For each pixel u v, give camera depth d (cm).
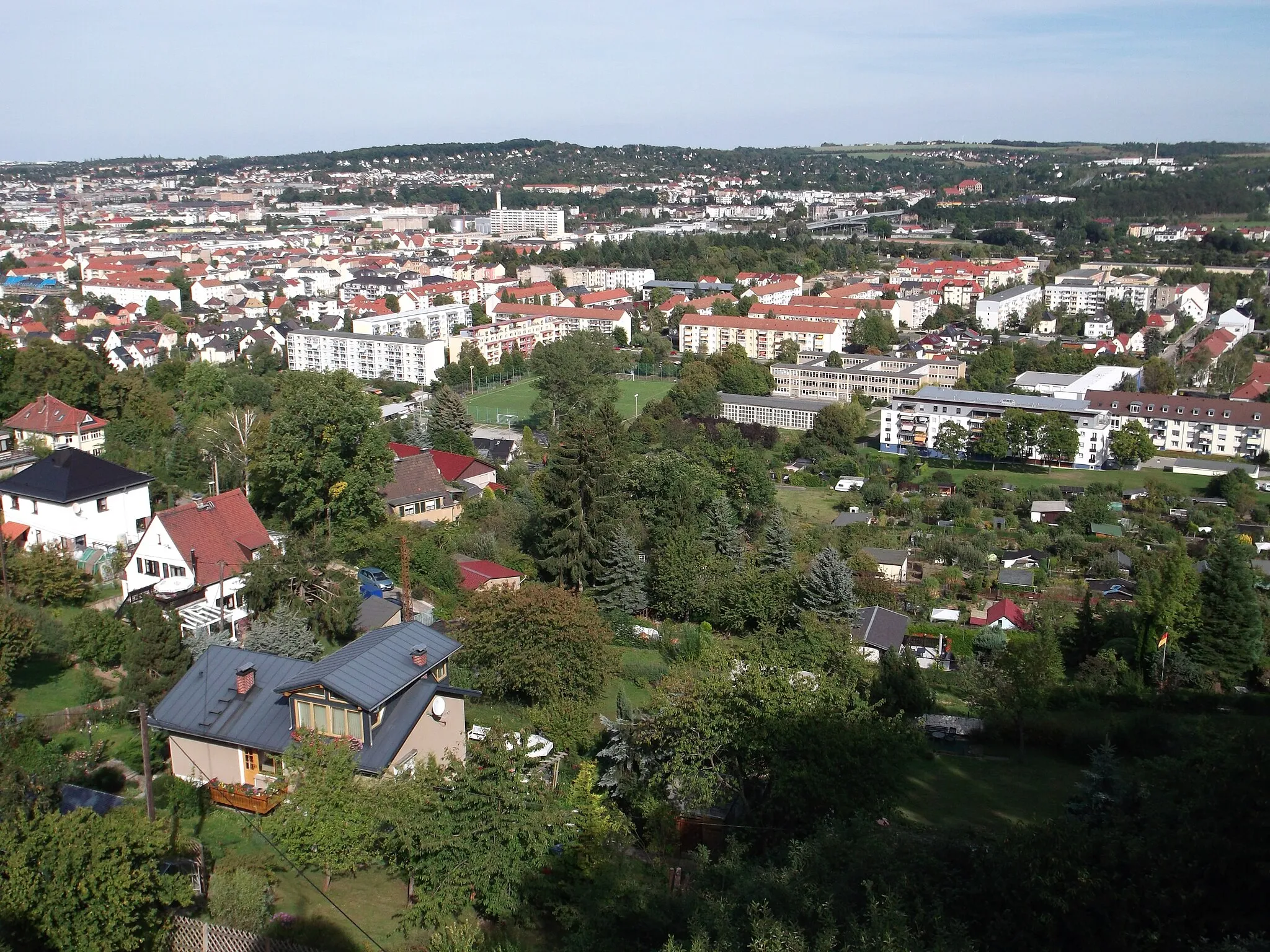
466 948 3847
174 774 5397
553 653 7162
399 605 8206
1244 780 3878
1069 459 18838
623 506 10706
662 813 5206
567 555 9844
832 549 10044
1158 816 4109
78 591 8188
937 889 3875
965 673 8512
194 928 3797
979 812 6222
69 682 6756
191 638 6850
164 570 8119
